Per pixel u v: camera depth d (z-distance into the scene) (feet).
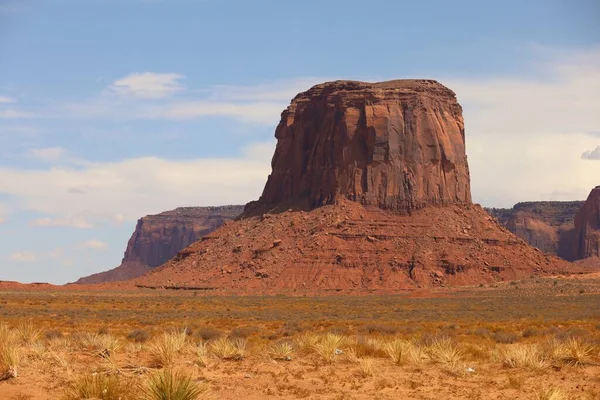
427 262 631.56
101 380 89.51
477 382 107.24
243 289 611.06
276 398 94.58
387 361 126.93
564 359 123.24
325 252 631.97
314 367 118.62
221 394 95.61
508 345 161.38
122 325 267.80
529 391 100.37
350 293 582.35
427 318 321.73
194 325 259.80
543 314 344.90
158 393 84.89
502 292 559.79
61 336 170.30
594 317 308.81
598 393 98.12
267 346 145.18
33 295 546.26
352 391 99.91
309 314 350.84
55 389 94.22
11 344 113.60
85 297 529.04
